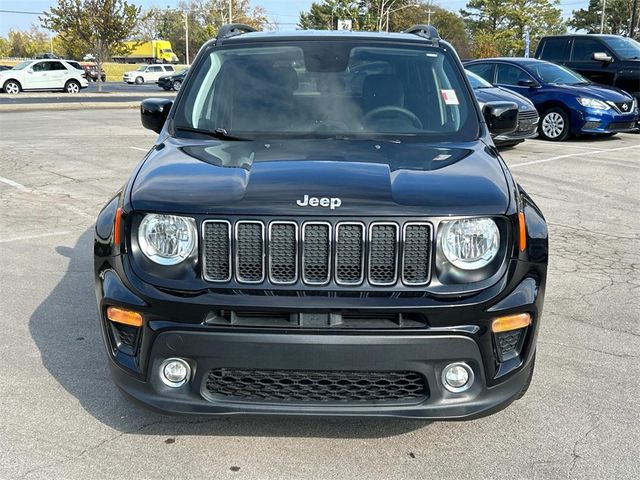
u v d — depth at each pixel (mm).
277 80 3963
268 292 2670
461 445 3146
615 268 5836
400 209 2674
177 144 3539
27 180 9398
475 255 2727
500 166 3250
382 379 2713
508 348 2855
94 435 3186
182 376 2771
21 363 3910
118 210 2908
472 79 12430
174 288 2697
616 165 10680
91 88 41156
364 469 2955
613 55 14992
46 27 41406
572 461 3023
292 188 2775
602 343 4289
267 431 3232
